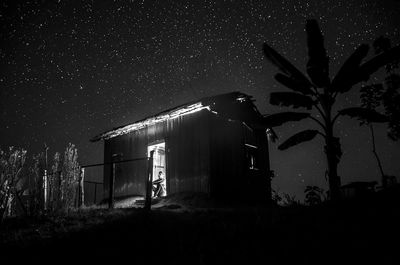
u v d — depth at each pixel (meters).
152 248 4.77
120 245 4.99
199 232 5.29
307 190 9.48
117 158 14.73
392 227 4.16
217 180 10.98
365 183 9.59
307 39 9.66
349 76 9.09
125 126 14.06
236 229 5.18
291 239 4.33
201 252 4.31
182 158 11.86
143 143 13.70
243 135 12.95
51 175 8.19
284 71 10.04
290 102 9.74
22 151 7.26
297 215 5.81
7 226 6.51
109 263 4.36
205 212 7.24
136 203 11.79
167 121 12.84
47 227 6.30
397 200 5.49
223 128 12.02
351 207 5.75
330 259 3.55
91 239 5.32
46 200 8.00
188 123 12.00
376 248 3.62
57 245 5.11
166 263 4.16
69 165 8.52
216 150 11.30
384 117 8.86
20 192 7.74
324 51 9.46
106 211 7.77
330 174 8.88
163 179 12.85
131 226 6.02
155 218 6.55
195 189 11.13
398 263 3.21
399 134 10.58
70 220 6.86
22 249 4.98
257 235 4.73
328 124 9.43
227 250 4.25
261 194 13.09
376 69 8.91
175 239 5.06
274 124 9.79
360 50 9.10
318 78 9.35
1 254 4.79
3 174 6.87
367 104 11.05
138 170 13.62
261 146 14.23
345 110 9.24
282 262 3.66
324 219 5.16
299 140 9.57
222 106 11.96
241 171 12.23
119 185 14.19
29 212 7.46
